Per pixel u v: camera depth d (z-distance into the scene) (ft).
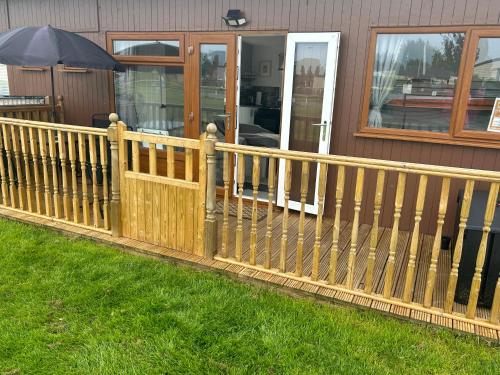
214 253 11.98
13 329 8.83
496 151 13.24
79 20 19.39
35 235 13.57
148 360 8.08
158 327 9.02
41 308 9.59
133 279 11.02
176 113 18.42
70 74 20.48
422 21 13.34
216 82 17.12
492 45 12.75
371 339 8.89
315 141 15.57
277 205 16.76
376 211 9.50
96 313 9.46
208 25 16.63
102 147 12.73
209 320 9.33
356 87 14.56
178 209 12.07
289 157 10.08
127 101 19.51
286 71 15.37
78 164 19.71
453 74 13.39
